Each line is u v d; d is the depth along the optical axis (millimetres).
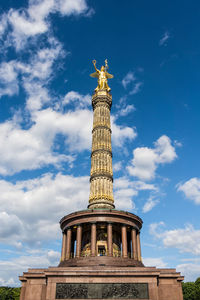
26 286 44875
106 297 40906
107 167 61812
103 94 72750
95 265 45438
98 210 51844
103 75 76875
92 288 41656
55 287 41938
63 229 56000
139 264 49188
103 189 58594
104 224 52719
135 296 41094
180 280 45781
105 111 70375
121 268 43812
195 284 96688
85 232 54938
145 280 42281
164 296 44250
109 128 68250
